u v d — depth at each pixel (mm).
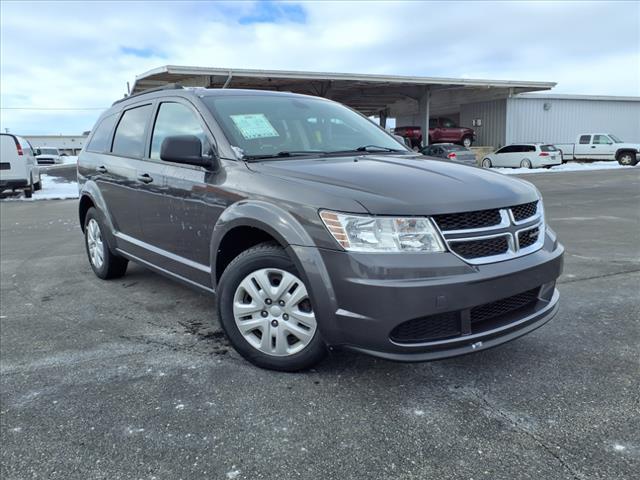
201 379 3023
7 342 3645
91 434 2482
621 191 14344
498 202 2744
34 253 7020
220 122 3504
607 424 2496
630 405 2668
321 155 3496
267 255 2961
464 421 2545
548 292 3096
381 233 2527
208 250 3463
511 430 2463
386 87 27344
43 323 4035
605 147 28859
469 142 31656
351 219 2566
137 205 4277
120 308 4383
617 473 2145
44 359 3344
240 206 3064
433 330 2600
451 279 2504
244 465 2238
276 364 3047
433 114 40156
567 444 2348
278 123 3729
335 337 2684
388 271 2486
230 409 2686
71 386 2965
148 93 4496
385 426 2514
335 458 2275
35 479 2160
